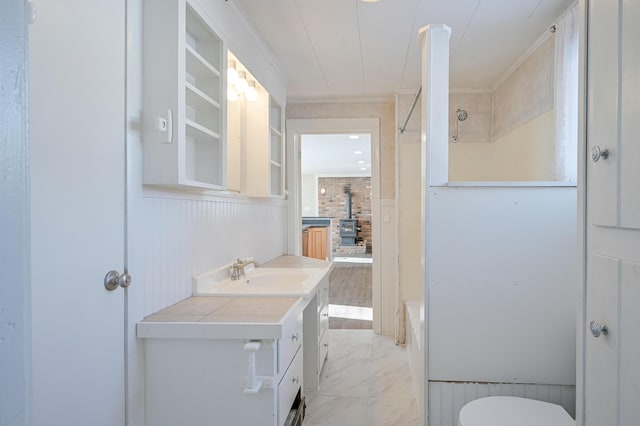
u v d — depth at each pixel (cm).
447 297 181
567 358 176
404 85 363
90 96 128
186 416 152
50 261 113
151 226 160
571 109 214
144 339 153
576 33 211
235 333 148
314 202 1234
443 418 182
